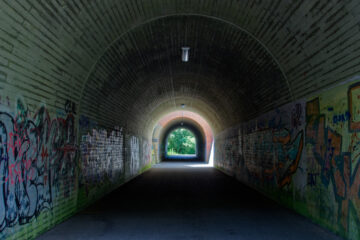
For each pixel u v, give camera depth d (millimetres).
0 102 4203
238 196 9969
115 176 11859
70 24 5621
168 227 6051
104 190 10102
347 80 5066
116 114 11812
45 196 5602
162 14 7727
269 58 7781
